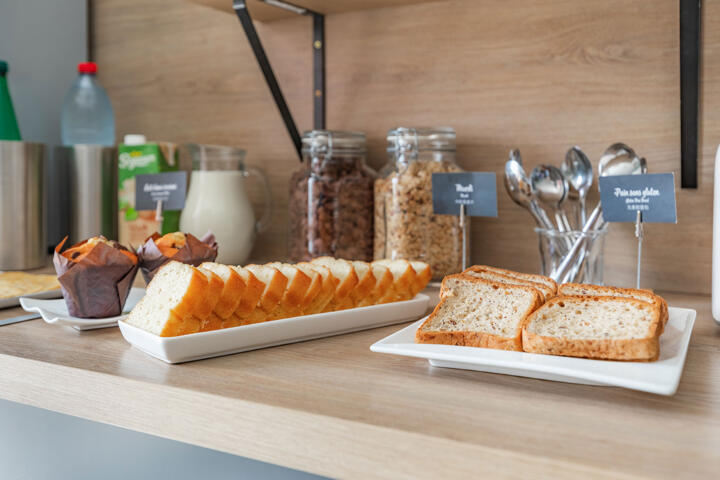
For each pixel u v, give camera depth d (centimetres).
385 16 119
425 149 104
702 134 94
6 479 102
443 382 57
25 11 137
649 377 49
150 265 83
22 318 82
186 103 142
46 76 143
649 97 98
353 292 78
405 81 118
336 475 48
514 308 62
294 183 115
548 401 52
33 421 103
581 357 55
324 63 125
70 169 131
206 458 100
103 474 104
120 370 60
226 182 121
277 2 114
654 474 38
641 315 57
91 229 131
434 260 103
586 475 40
